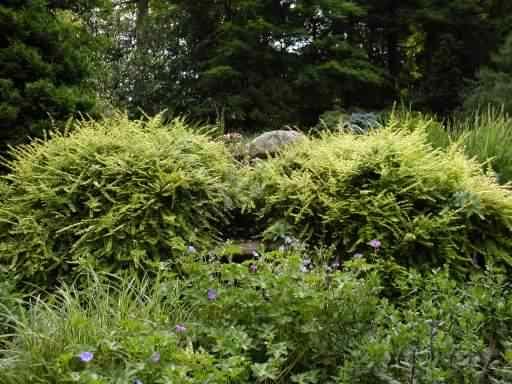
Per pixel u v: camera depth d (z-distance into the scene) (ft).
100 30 38.24
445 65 44.57
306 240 10.97
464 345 6.62
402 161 11.46
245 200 12.07
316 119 45.55
